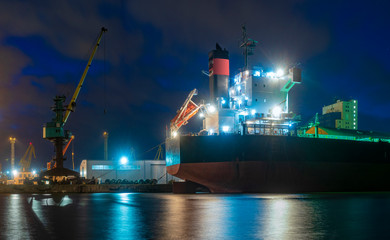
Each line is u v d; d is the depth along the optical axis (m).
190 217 21.31
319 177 55.41
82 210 27.20
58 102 96.69
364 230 15.95
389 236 14.38
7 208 29.95
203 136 51.44
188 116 62.56
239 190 53.44
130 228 16.94
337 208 26.66
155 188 75.88
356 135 67.56
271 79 61.16
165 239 13.89
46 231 16.28
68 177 92.19
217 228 16.70
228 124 58.28
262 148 52.12
